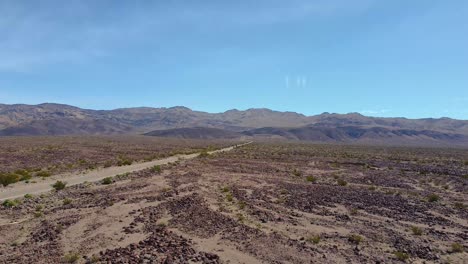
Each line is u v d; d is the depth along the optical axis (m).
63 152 72.06
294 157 74.38
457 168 55.75
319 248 16.14
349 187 35.12
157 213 21.41
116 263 13.54
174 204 23.91
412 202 27.72
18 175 36.31
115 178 37.06
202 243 16.33
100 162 55.56
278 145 141.88
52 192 29.14
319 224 20.48
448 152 108.75
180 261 14.00
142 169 45.88
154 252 14.88
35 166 49.69
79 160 58.09
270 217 21.55
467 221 22.12
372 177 43.56
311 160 67.56
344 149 117.25
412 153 99.44
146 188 30.58
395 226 20.55
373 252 15.83
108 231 17.78
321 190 32.62
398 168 55.06
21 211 22.27
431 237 18.44
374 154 90.31
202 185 32.94
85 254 14.64
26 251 14.97
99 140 135.62
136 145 110.75
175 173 41.62
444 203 27.62
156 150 88.56
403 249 16.33
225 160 63.47
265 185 35.03
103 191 29.11
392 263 14.52
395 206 26.08
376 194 31.11
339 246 16.59
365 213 23.66
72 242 16.12
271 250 15.63
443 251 16.23
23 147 82.12
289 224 20.28
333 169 52.62
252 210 23.30
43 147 83.62
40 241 16.27
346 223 20.91
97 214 21.12
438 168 55.53
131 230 17.94
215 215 21.25
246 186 33.81
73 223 19.22
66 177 38.84
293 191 31.73
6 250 15.11
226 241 16.69
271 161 63.84
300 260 14.57
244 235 17.62
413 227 19.50
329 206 25.64
